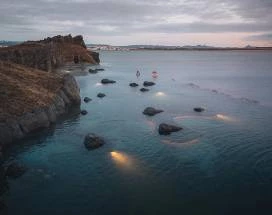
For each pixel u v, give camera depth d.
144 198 31.59
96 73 147.88
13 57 96.94
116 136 49.50
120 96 85.31
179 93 91.50
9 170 36.03
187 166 38.75
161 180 35.16
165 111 67.12
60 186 33.72
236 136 49.88
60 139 47.75
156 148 44.34
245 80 128.38
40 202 30.72
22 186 33.53
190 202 30.91
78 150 43.44
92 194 32.22
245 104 75.19
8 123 46.03
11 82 60.06
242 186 34.00
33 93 59.03
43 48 115.62
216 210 29.59
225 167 38.56
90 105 72.81
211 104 75.06
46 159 40.34
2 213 28.88
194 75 152.00
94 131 52.06
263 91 97.06
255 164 39.47
